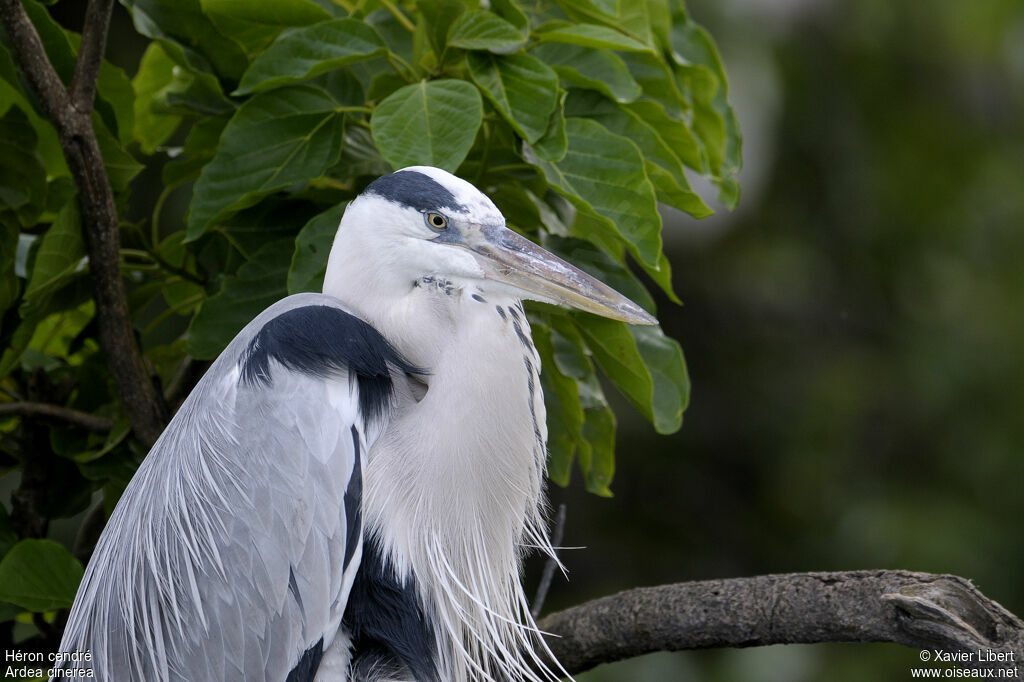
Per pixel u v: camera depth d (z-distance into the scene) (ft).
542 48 20.85
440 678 18.69
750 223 52.13
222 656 17.35
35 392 22.26
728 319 52.65
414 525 18.19
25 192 20.99
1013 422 49.19
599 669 40.57
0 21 20.53
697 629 19.11
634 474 50.96
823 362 52.49
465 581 18.84
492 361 18.43
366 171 21.03
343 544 17.16
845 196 52.90
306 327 17.94
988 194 53.52
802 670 40.86
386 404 18.33
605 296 18.20
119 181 21.16
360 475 17.56
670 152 20.16
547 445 22.93
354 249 18.65
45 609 20.17
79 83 19.31
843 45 52.31
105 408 22.75
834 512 49.21
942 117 53.83
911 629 16.99
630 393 20.66
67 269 20.03
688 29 24.23
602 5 20.59
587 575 49.47
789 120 51.83
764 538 50.21
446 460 18.25
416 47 20.24
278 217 21.15
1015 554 46.26
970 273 52.65
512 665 18.88
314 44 19.43
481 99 18.69
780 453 51.06
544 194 21.21
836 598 17.80
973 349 50.60
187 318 32.55
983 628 16.67
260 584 17.20
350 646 18.25
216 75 21.40
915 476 49.60
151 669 17.79
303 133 19.86
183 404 19.30
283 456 17.35
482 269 18.33
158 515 18.06
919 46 53.01
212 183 19.54
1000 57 53.72
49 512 22.52
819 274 52.75
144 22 20.45
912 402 50.52
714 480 51.42
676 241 50.98
